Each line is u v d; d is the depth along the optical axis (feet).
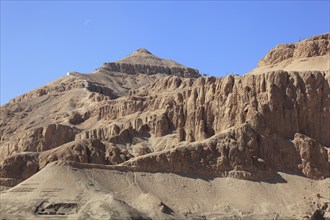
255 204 588.09
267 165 636.48
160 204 539.29
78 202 509.35
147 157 601.21
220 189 600.80
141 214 506.48
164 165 602.85
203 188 594.65
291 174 640.58
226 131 652.89
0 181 652.07
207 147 629.92
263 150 647.15
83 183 538.88
